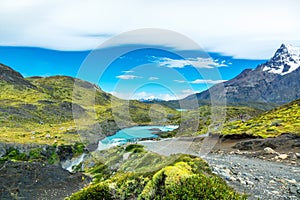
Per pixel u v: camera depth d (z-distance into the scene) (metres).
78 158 44.59
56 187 37.41
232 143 48.00
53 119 123.25
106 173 11.21
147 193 9.55
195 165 10.95
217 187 8.55
